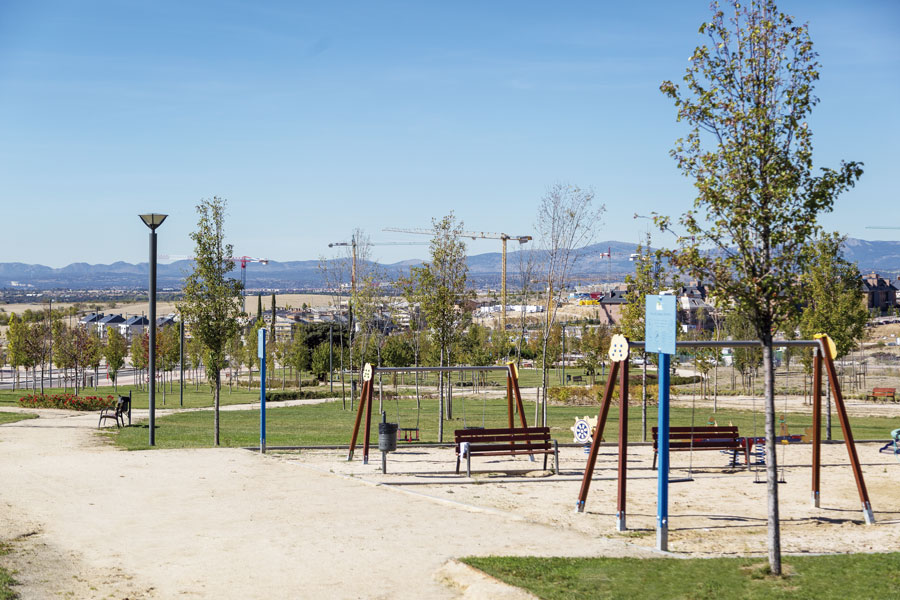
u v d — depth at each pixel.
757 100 10.86
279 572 11.21
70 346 62.72
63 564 11.55
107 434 27.83
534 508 15.47
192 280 27.73
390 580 10.84
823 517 14.90
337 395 59.59
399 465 20.77
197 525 13.88
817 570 10.80
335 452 23.17
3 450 22.80
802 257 10.95
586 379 72.94
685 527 13.97
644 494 17.09
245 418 39.06
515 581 10.39
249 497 16.27
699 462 21.88
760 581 10.34
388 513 14.88
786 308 10.82
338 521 14.20
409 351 58.50
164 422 34.81
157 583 10.73
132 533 13.34
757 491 17.58
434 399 56.09
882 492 17.33
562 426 35.91
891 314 142.75
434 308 29.67
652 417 40.69
